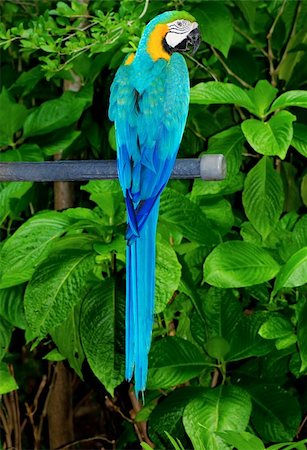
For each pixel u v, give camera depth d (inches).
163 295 189.0
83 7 216.2
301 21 249.1
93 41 212.4
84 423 352.5
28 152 233.0
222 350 213.2
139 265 159.3
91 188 213.8
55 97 283.7
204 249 223.8
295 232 211.0
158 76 169.2
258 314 216.4
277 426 209.2
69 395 284.2
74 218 202.5
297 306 204.2
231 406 197.8
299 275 188.5
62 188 265.7
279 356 217.8
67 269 196.7
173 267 190.7
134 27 208.5
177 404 214.2
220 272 194.9
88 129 270.5
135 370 157.9
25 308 195.5
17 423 265.7
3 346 220.7
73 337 213.6
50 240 197.9
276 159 252.1
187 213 204.8
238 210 259.4
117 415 288.7
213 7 225.6
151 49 173.0
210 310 217.8
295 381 257.6
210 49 256.4
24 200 233.3
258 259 197.8
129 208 160.4
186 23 176.4
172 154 166.7
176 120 168.4
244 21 263.9
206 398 200.8
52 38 219.3
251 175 210.7
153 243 161.2
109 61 253.4
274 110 212.4
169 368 211.6
